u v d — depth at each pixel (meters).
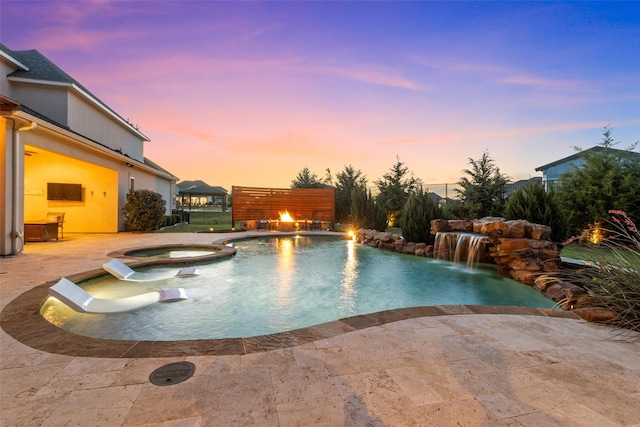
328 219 18.38
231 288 6.17
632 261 3.83
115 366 2.47
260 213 18.16
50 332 3.15
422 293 6.02
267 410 1.92
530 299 5.63
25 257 7.52
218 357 2.64
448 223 9.52
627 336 3.13
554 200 7.89
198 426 1.77
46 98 11.90
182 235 12.98
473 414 1.89
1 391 2.11
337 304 5.37
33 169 12.65
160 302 5.09
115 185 13.65
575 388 2.19
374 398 2.05
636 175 10.93
